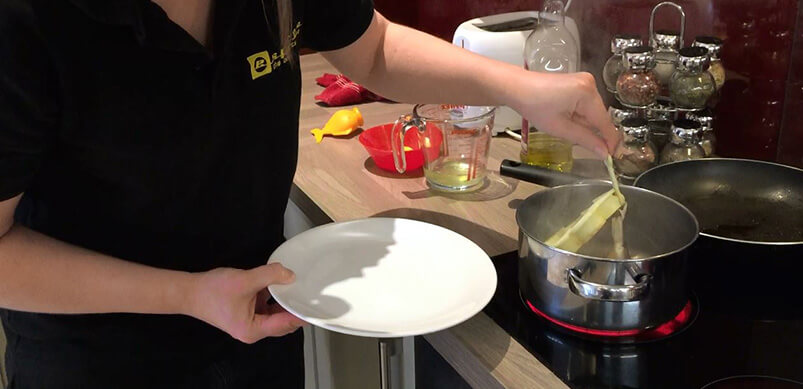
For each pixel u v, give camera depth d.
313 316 0.81
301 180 1.29
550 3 1.31
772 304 0.90
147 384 0.96
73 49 0.71
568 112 0.98
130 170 0.81
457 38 1.45
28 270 0.76
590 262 0.80
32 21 0.68
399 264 0.94
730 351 0.82
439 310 0.84
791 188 1.04
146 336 0.93
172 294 0.79
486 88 1.02
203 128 0.83
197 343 0.97
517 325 0.88
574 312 0.84
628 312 0.82
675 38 1.24
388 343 0.93
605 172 1.25
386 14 2.11
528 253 0.87
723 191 1.07
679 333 0.85
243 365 1.03
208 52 0.80
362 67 1.09
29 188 0.82
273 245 1.02
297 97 0.97
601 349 0.82
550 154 1.25
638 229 0.95
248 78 0.86
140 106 0.77
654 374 0.79
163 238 0.88
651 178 1.05
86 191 0.82
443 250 0.96
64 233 0.84
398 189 1.25
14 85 0.68
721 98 1.26
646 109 1.24
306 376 1.39
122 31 0.74
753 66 1.19
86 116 0.75
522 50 1.39
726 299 0.92
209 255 0.93
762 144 1.21
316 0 1.00
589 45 1.50
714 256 0.92
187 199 0.87
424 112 1.34
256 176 0.93
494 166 1.33
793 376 0.78
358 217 1.15
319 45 1.06
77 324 0.90
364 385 1.22
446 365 0.91
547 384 0.78
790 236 0.97
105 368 0.93
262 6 0.85
